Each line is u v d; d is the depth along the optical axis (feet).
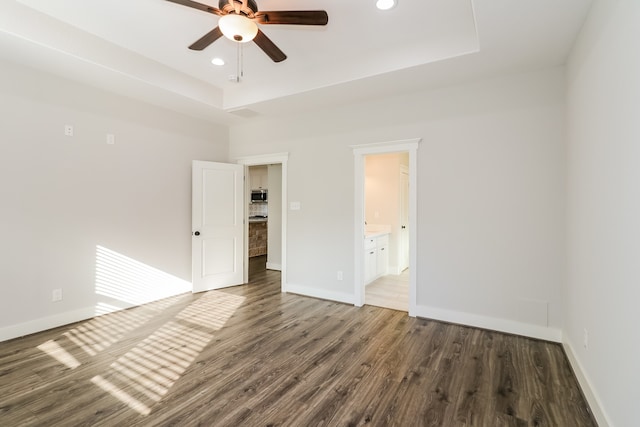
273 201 20.83
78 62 9.74
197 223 15.07
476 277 10.89
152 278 13.67
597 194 6.40
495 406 6.59
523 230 10.14
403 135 12.14
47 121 10.50
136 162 13.03
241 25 6.85
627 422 4.89
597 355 6.27
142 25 9.21
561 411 6.43
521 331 10.16
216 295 14.79
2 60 9.53
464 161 11.02
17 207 9.89
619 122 5.32
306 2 7.98
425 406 6.61
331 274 14.08
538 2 6.72
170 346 9.41
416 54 9.73
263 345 9.50
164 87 11.85
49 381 7.50
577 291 7.88
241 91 13.69
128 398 6.86
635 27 4.71
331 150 13.96
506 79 10.34
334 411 6.45
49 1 8.15
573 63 8.39
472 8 7.45
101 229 11.95
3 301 9.65
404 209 20.71
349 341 9.80
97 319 11.57
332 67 11.30
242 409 6.50
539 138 9.89
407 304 13.55
